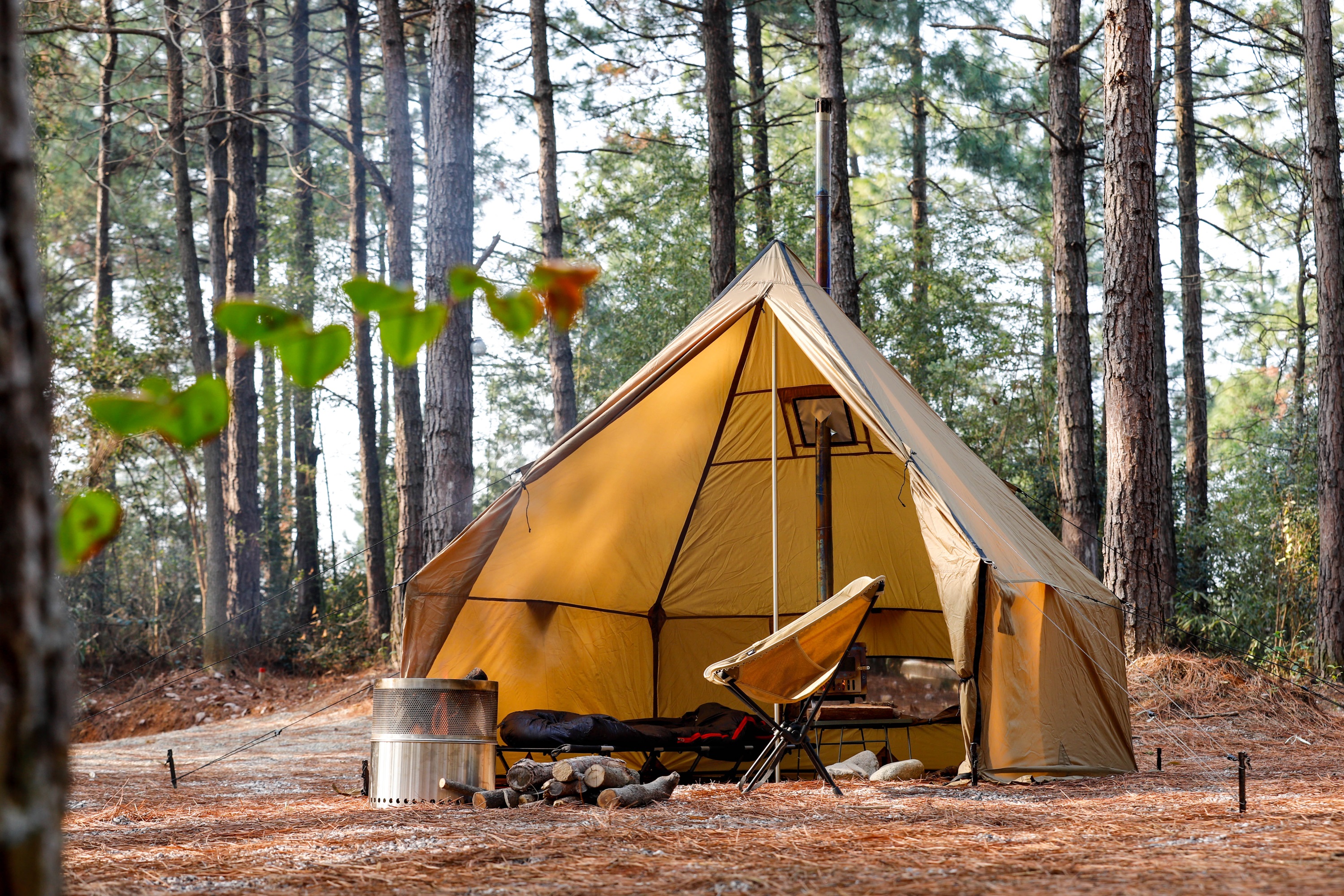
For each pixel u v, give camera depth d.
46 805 1.03
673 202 19.67
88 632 17.27
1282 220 21.78
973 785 5.83
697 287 19.31
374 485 19.94
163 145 18.11
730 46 18.70
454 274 1.04
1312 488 14.73
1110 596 7.47
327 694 15.62
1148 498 10.22
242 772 7.98
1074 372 13.98
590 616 8.12
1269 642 12.33
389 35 16.06
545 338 25.83
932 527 5.91
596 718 6.68
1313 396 18.12
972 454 7.57
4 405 1.01
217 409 0.97
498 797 5.42
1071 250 14.11
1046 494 17.14
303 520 21.12
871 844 3.96
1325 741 8.35
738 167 19.52
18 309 1.03
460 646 7.27
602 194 20.11
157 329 19.44
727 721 7.11
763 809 5.08
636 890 3.16
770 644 5.53
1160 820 4.46
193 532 19.70
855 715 6.73
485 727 5.79
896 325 18.38
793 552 8.61
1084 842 3.93
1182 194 18.08
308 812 5.38
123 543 21.20
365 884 3.35
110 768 8.61
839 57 13.59
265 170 23.52
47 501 1.05
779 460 8.18
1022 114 14.44
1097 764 6.36
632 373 20.08
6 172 1.03
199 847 4.25
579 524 7.38
